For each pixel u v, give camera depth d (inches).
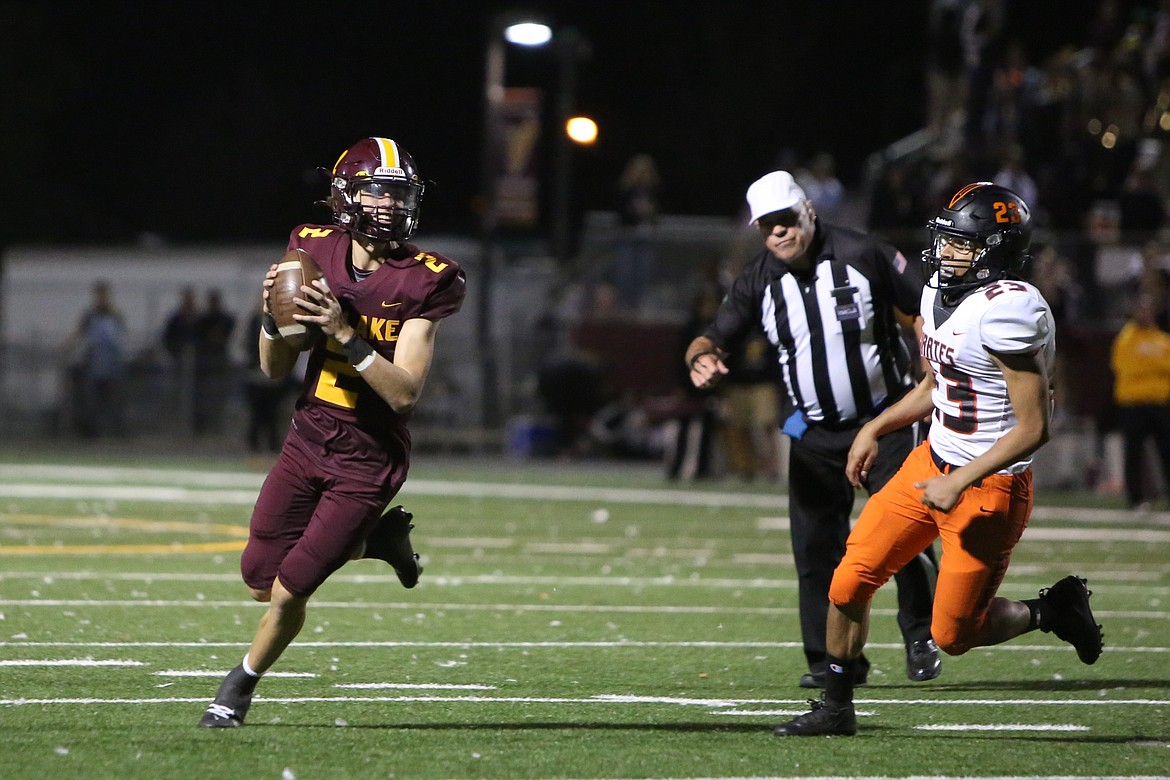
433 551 1617.9
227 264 3836.1
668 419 3117.6
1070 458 2600.9
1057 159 3088.1
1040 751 739.4
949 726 802.2
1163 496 2442.2
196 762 684.7
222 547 1587.1
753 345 2598.4
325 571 733.3
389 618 1148.5
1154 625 1178.6
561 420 3147.1
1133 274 2677.2
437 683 897.5
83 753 697.6
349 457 733.3
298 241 749.3
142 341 3681.1
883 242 932.6
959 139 3142.2
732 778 675.4
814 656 912.9
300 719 786.8
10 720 766.5
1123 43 3120.1
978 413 750.5
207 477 2613.2
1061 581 815.1
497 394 3284.9
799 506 931.3
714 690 894.4
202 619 1112.8
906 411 843.4
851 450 860.0
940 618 773.9
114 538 1673.2
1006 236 741.3
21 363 3661.4
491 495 2353.6
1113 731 791.7
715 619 1176.8
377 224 732.0
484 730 768.9
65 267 3868.1
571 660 984.9
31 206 5743.1
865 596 765.3
